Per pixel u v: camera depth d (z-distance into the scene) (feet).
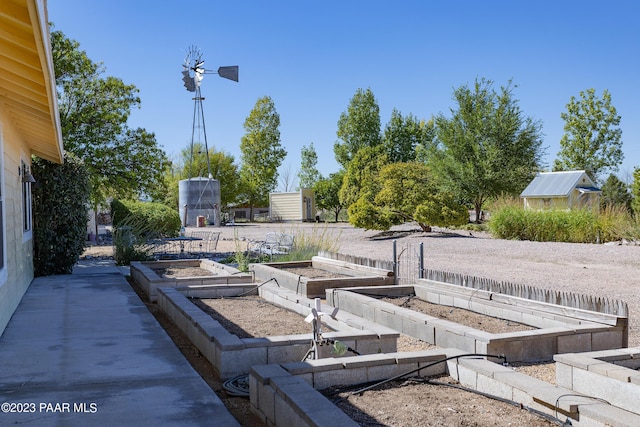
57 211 39.01
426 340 19.94
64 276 38.45
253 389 13.03
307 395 10.99
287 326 20.24
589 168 140.67
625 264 43.04
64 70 58.13
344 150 173.17
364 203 76.38
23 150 31.17
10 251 24.35
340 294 25.79
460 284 24.95
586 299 19.49
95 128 60.13
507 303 22.00
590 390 12.94
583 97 139.85
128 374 15.44
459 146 105.70
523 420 11.28
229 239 80.02
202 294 27.04
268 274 34.12
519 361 17.38
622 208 66.18
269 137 187.42
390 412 11.57
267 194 191.11
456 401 12.39
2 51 15.74
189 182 123.95
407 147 172.35
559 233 63.87
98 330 21.21
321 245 42.70
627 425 9.99
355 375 13.44
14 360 16.89
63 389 14.16
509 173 103.35
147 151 63.31
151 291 29.27
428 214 72.90
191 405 13.01
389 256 51.80
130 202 75.82
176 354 17.61
